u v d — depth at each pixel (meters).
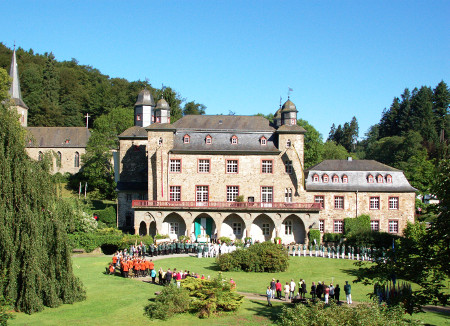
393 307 25.12
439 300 25.12
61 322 29.55
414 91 146.62
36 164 31.42
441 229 26.12
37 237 30.06
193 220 65.94
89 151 93.81
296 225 67.81
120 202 73.44
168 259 53.22
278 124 72.62
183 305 33.28
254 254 49.06
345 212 72.62
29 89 136.25
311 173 74.06
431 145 107.88
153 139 68.62
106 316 31.52
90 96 149.12
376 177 73.75
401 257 26.91
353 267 51.62
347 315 24.44
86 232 58.56
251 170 68.94
